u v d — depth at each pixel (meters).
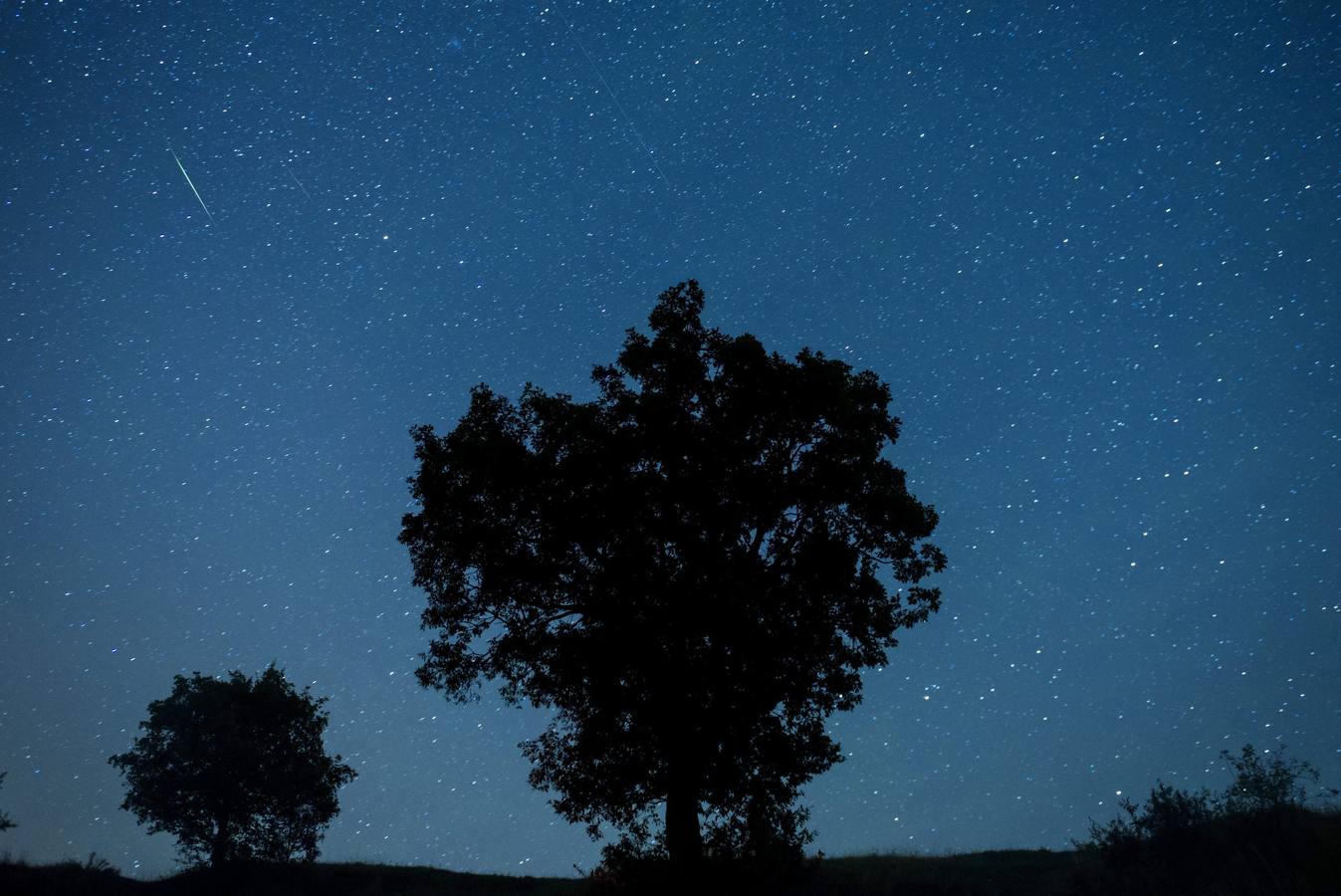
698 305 23.28
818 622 21.17
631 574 20.86
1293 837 13.98
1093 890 14.79
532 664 21.81
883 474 22.69
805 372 22.59
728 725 20.00
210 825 28.17
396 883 27.39
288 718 30.02
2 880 24.75
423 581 22.67
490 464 21.88
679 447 21.69
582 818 20.77
